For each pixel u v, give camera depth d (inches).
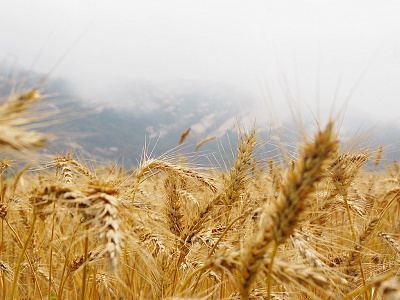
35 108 63.4
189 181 161.8
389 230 191.0
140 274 150.9
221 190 142.6
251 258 75.4
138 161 141.4
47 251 167.2
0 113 61.1
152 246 134.9
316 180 66.3
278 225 68.4
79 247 145.3
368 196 199.5
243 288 79.2
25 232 151.9
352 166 128.6
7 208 132.0
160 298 126.3
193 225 131.7
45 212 98.8
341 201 151.2
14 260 161.2
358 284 130.2
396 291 59.2
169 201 138.2
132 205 121.8
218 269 84.7
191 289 113.2
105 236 77.4
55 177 116.6
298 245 92.4
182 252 127.2
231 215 146.5
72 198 85.8
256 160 138.3
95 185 94.1
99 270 159.6
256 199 131.4
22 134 59.0
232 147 144.7
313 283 72.4
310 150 67.1
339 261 124.0
